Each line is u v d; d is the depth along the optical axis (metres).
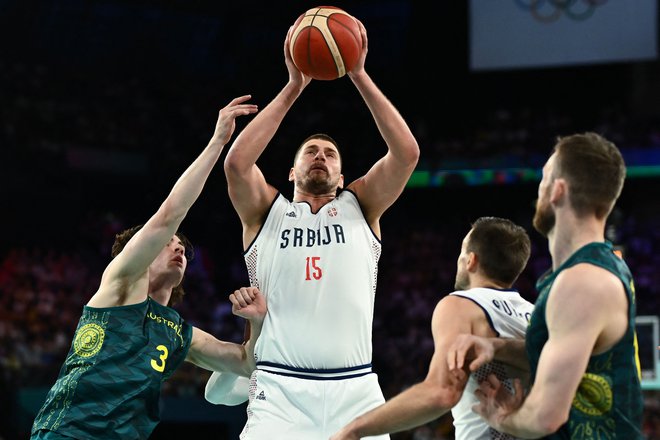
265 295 6.00
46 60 30.08
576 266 3.92
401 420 4.30
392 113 5.80
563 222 4.12
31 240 27.08
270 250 6.01
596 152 4.09
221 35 32.09
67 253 27.02
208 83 32.34
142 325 5.88
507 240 4.84
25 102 27.84
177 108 31.06
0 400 17.17
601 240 4.08
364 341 5.92
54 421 5.57
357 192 6.20
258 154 5.89
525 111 30.88
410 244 29.16
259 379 5.88
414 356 23.20
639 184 27.95
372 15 32.19
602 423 3.95
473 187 28.86
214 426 18.36
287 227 6.04
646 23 25.02
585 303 3.79
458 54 31.83
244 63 32.59
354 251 5.96
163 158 29.67
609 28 25.30
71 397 5.60
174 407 17.62
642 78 29.91
